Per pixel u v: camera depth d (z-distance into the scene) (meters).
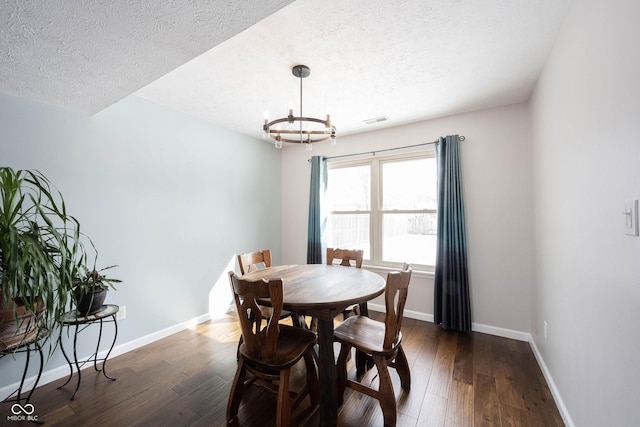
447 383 1.88
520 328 2.55
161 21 1.13
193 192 2.91
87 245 2.12
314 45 1.70
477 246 2.75
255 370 1.51
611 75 1.01
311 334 1.71
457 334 2.67
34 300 1.44
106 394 1.77
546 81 1.90
